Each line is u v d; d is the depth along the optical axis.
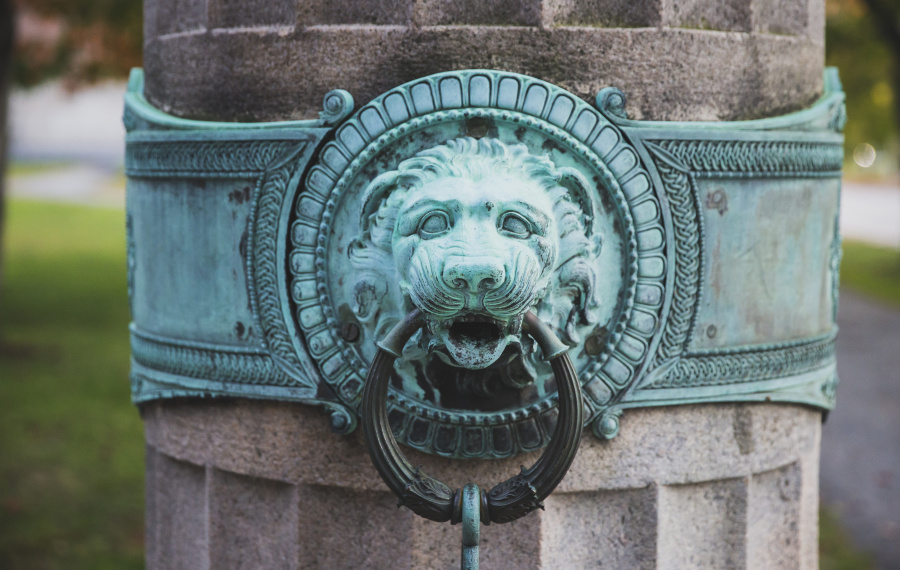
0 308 10.72
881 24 11.78
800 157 2.09
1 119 8.34
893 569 4.74
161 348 2.22
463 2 1.94
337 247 1.99
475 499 1.78
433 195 1.82
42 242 16.95
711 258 2.02
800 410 2.24
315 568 2.12
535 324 1.80
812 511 2.38
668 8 1.97
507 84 1.92
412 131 1.94
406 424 2.01
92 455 6.02
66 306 11.02
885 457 6.71
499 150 1.89
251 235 2.03
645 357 2.00
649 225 1.96
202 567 2.31
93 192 29.42
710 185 2.00
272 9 2.04
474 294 1.72
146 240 2.26
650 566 2.09
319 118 1.98
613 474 2.04
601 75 1.95
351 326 2.00
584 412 1.95
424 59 1.95
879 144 18.08
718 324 2.04
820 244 2.20
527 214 1.80
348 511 2.10
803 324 2.17
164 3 2.24
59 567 4.45
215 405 2.18
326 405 2.04
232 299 2.09
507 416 1.98
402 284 1.88
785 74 2.13
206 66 2.12
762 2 2.08
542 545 2.05
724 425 2.10
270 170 2.00
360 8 1.97
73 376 7.89
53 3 8.65
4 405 6.99
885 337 11.13
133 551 4.66
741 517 2.17
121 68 9.73
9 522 4.95
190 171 2.10
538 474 1.78
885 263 17.06
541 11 1.93
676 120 1.99
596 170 1.94
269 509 2.17
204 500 2.28
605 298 1.98
